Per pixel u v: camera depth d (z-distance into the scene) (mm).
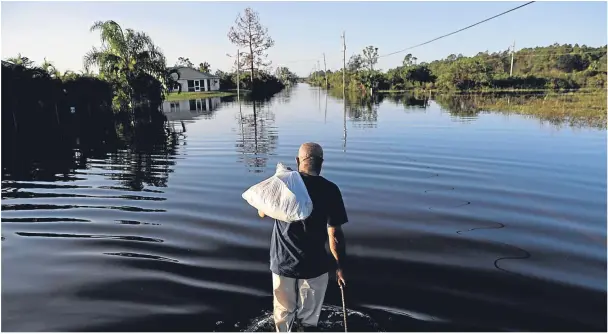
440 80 49938
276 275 3104
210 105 31922
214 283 4117
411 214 6172
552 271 4383
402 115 21266
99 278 4250
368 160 10031
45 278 4266
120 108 27406
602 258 4699
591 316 3582
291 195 2883
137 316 3562
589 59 67062
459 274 4312
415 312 3613
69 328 3406
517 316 3572
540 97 33750
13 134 15961
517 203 6688
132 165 9922
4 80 16766
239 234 5402
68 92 22422
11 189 7816
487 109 24531
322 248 3088
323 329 3334
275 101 35781
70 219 6066
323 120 19266
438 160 9977
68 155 11391
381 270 4391
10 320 3523
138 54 29641
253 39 62594
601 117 19719
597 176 8398
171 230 5578
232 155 10992
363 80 54531
